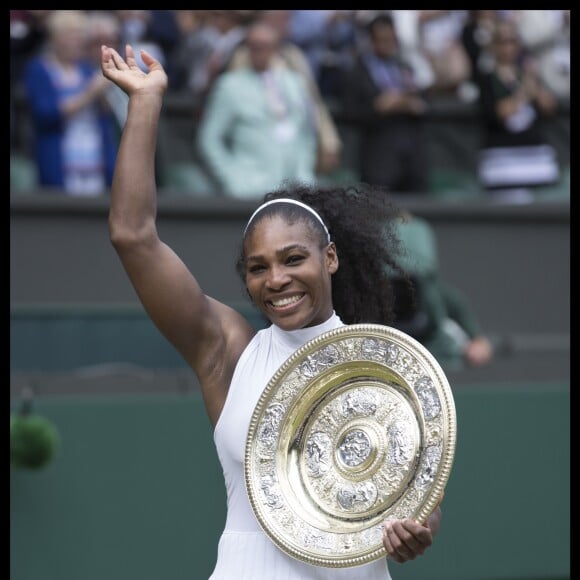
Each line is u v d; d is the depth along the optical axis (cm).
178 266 1146
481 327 2956
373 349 1116
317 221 1160
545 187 3203
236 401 1165
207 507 2336
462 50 3272
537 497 2536
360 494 1086
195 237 2691
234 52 2859
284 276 1123
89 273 2583
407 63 3086
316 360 1138
